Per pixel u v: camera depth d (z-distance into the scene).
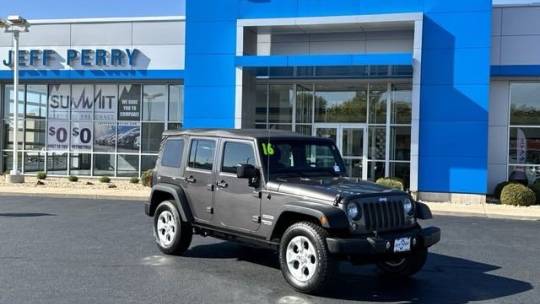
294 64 18.22
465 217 14.73
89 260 8.34
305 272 6.68
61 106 24.14
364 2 18.50
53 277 7.28
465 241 10.73
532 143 19.61
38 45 23.09
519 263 8.73
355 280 7.43
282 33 20.39
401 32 19.55
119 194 18.16
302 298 6.46
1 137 24.58
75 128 24.06
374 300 6.46
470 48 17.64
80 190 19.39
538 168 19.55
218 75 19.58
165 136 9.37
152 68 22.20
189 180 8.52
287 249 6.84
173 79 22.34
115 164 23.78
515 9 18.89
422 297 6.64
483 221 13.91
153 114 23.42
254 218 7.41
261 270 7.85
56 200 17.19
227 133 8.09
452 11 17.80
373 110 20.47
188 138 8.77
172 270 7.77
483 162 17.50
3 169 24.52
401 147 20.14
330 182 7.34
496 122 19.78
